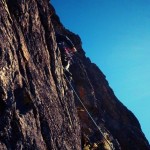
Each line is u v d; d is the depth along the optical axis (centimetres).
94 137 1375
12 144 607
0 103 621
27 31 809
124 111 2202
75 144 888
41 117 740
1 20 686
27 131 662
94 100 1711
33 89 743
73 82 1686
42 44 871
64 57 1184
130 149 1888
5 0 732
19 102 677
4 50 660
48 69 870
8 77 655
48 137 740
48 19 930
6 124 613
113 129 1908
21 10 782
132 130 2039
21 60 735
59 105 864
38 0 906
